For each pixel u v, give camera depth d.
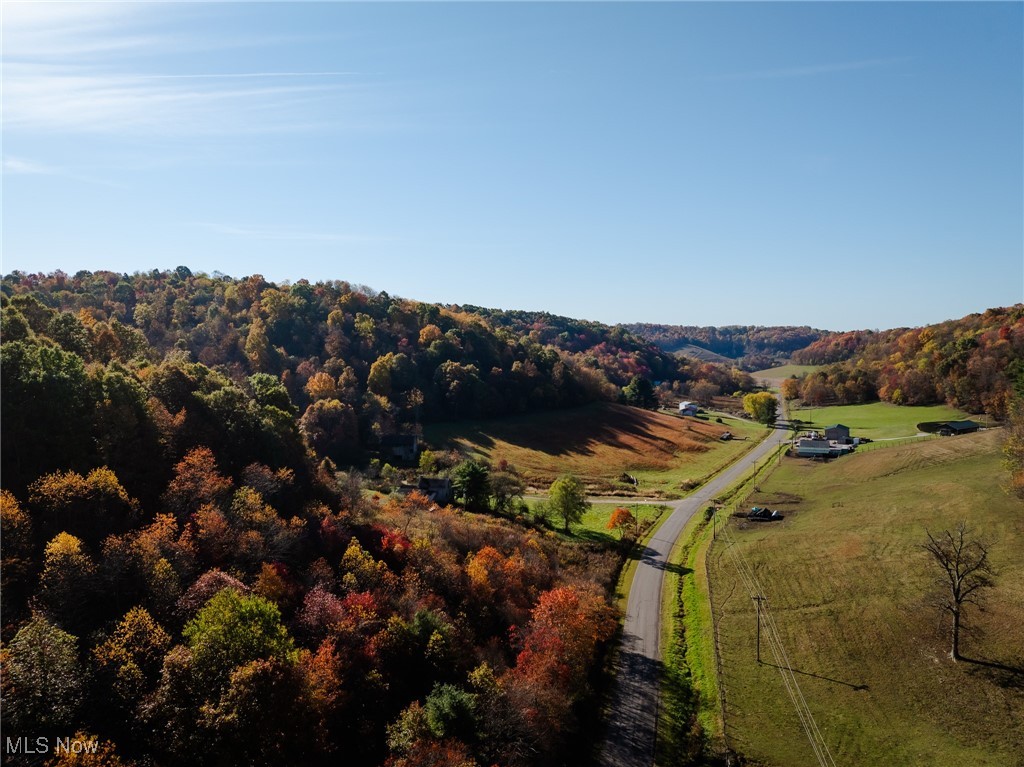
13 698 26.50
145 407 50.81
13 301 65.06
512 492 87.25
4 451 40.00
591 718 44.56
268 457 58.12
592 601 55.97
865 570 58.88
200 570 39.84
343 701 35.16
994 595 49.59
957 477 78.44
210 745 29.09
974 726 38.66
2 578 32.59
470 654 45.34
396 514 66.38
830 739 40.25
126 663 30.56
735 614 56.91
